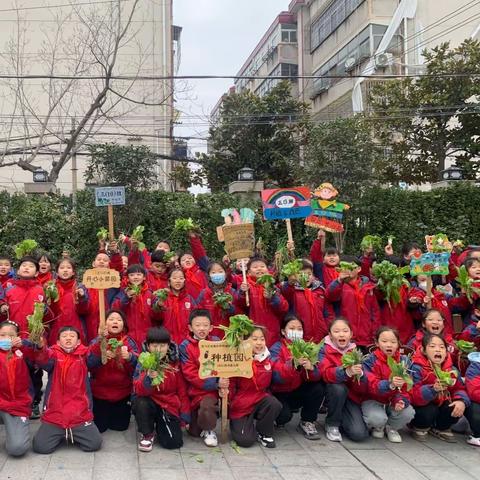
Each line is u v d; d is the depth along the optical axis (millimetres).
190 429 5203
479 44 15828
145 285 5887
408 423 5406
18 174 19172
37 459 4574
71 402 4781
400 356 5340
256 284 6078
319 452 4945
